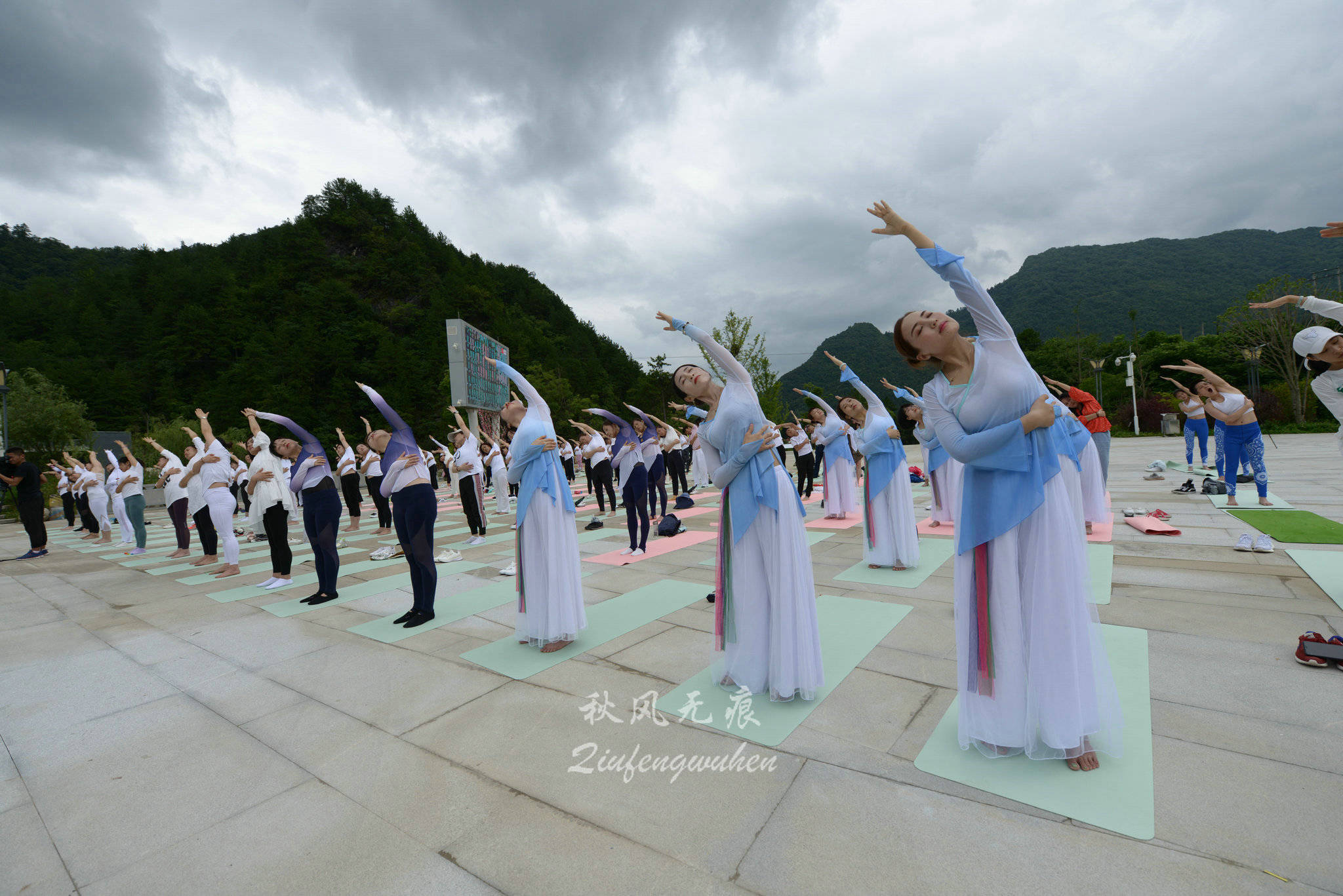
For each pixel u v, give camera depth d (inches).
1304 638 121.4
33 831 91.2
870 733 106.0
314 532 217.3
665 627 169.5
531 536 155.3
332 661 157.8
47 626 208.4
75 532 541.6
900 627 156.8
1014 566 92.4
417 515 182.9
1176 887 68.3
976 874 72.2
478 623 183.8
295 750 111.9
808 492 452.4
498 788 96.3
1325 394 144.4
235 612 213.5
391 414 179.2
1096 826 79.0
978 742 97.0
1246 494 326.0
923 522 303.6
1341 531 227.5
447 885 76.1
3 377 637.9
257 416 223.3
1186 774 88.5
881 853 76.9
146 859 83.9
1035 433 92.0
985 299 90.8
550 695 129.0
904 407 290.8
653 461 370.0
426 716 122.6
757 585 122.7
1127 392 1515.7
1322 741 94.1
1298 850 72.4
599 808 89.9
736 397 121.9
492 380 1055.0
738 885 73.0
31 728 126.1
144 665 161.8
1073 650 90.7
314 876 79.0
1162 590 171.0
